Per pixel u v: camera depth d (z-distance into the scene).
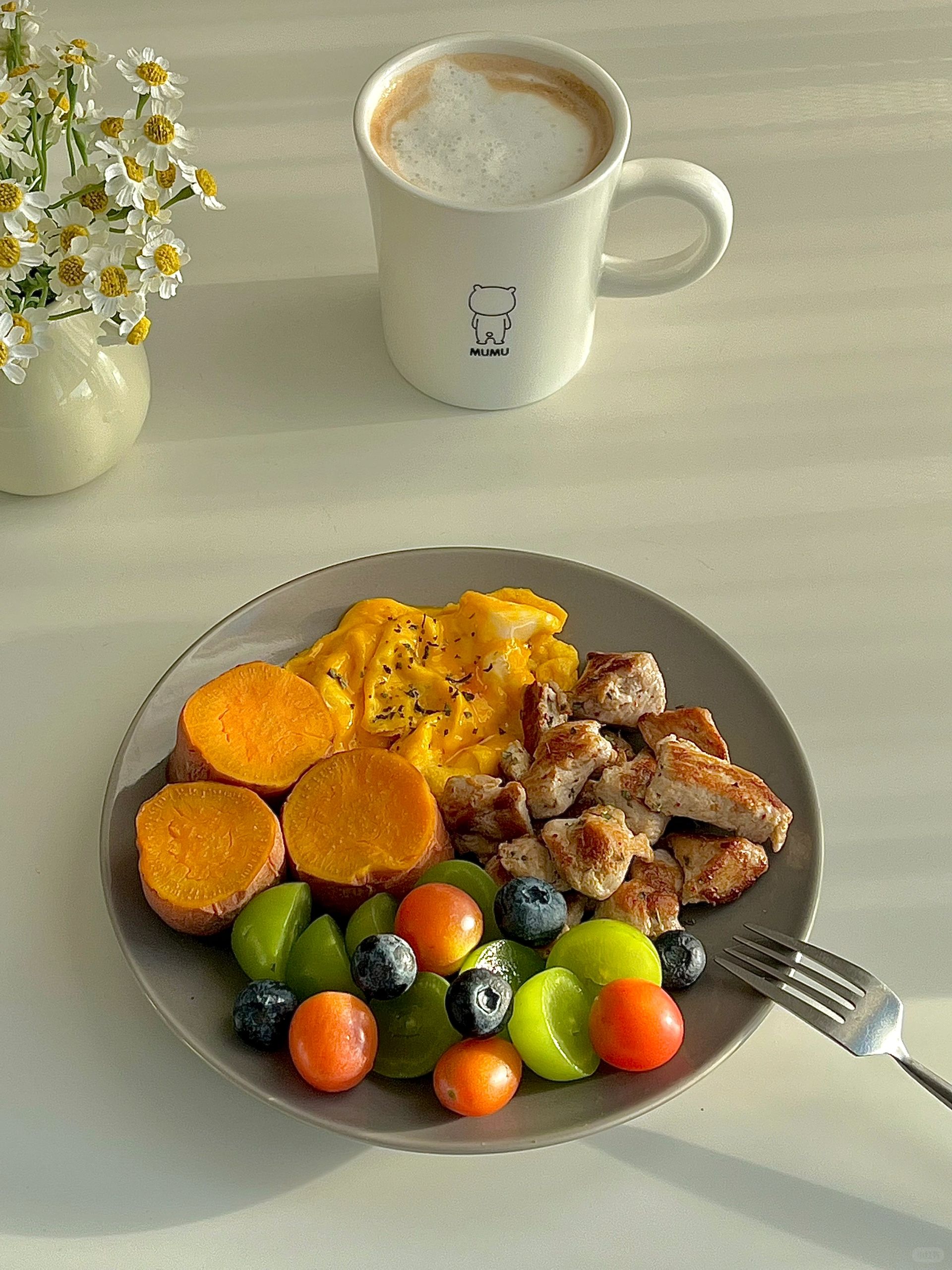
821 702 0.49
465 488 0.54
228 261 0.61
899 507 0.54
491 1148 0.35
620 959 0.38
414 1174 0.39
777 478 0.55
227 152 0.65
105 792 0.46
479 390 0.55
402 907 0.39
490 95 0.50
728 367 0.58
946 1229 0.38
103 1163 0.39
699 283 0.61
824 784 0.47
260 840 0.40
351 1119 0.36
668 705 0.46
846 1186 0.39
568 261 0.49
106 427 0.51
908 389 0.58
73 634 0.50
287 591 0.47
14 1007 0.42
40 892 0.44
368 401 0.57
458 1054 0.36
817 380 0.58
